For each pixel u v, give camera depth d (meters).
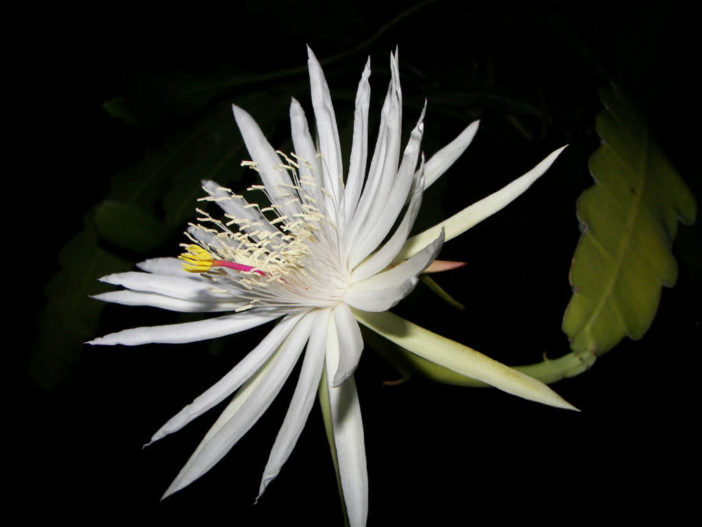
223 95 0.35
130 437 0.47
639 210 0.22
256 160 0.24
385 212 0.21
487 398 0.37
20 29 0.39
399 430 0.40
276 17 0.34
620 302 0.20
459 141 0.21
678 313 0.29
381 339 0.21
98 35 0.36
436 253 0.17
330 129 0.23
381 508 0.41
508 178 0.31
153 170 0.33
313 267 0.22
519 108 0.34
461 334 0.33
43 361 0.32
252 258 0.23
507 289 0.32
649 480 0.35
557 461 0.37
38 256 0.50
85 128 0.45
